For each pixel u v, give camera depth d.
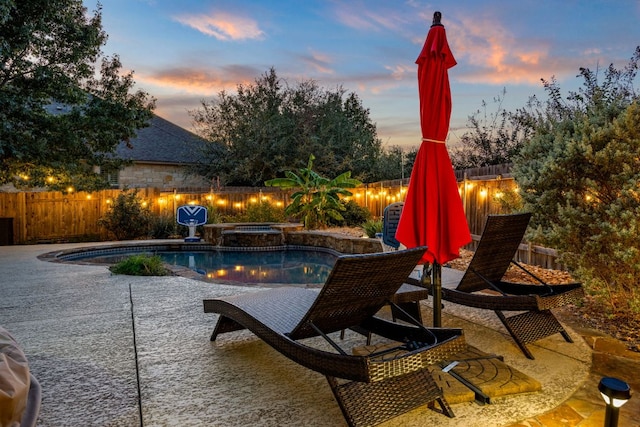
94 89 10.45
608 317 3.66
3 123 8.10
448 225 2.66
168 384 2.48
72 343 3.17
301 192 12.82
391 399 1.99
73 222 12.37
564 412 2.16
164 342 3.20
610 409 1.54
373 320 2.61
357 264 2.00
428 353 1.93
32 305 4.34
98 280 5.70
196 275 6.23
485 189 7.71
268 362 2.82
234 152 17.47
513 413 2.14
